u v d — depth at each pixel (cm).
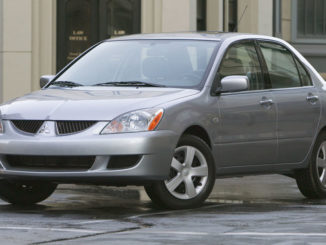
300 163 2253
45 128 1867
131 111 1853
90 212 1909
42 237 1505
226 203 2109
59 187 2541
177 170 1923
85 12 4350
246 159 2092
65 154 1831
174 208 1928
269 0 4912
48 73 4234
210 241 1457
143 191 2441
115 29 4372
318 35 5188
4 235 1527
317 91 2333
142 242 1446
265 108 2139
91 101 1902
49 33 4228
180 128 1900
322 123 2316
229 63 2112
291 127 2216
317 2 5184
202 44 2133
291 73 2294
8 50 4156
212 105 2000
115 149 1820
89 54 2220
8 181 2047
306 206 2034
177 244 1427
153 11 4334
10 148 1886
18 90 4166
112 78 2105
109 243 1438
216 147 2011
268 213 1866
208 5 4662
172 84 2034
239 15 4844
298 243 1438
